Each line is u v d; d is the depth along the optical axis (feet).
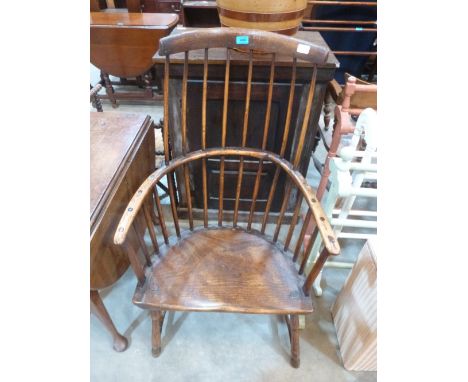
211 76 3.07
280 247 2.82
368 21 6.02
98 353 3.14
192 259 2.65
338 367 3.07
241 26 2.68
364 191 2.61
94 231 2.12
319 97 3.19
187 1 7.31
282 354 3.16
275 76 3.02
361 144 3.64
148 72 7.38
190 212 2.96
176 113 3.44
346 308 3.09
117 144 2.86
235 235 2.94
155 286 2.40
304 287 2.37
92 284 2.32
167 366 3.06
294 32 2.88
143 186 2.37
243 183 4.09
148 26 5.82
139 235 2.43
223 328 3.37
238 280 2.47
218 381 2.96
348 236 3.30
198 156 2.71
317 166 4.94
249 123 3.46
